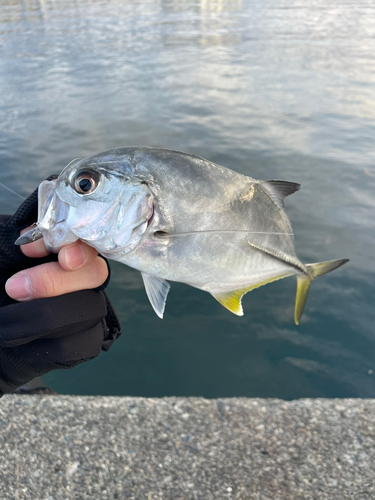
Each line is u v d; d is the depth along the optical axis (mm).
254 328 673
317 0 6254
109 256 257
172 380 589
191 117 1677
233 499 312
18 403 380
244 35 3633
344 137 1421
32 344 241
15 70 2559
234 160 1251
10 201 1004
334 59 2600
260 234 298
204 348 641
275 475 327
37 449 344
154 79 2311
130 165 253
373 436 353
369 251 814
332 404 384
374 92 1907
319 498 312
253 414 374
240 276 289
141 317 704
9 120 1646
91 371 606
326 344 634
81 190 245
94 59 2869
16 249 246
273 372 596
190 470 331
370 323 663
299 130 1504
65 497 316
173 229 254
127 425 364
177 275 263
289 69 2410
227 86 2123
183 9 5809
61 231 242
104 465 334
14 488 320
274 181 311
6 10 6012
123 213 249
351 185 1076
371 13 4629
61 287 231
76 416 370
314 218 930
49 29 4289
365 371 588
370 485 318
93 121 1632
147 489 320
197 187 259
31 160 1263
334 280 750
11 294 228
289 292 746
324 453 341
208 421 367
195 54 2961
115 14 5398
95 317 244
